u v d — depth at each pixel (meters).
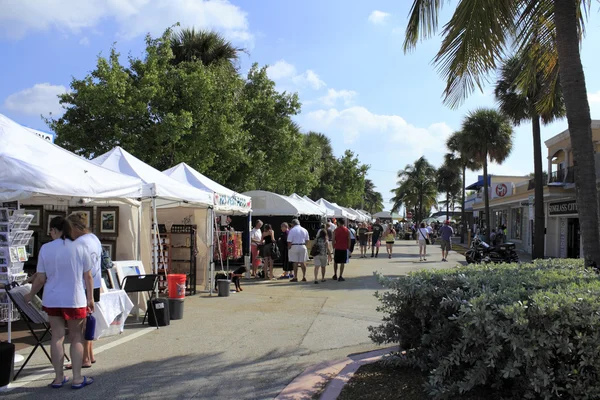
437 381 4.11
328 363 5.65
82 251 4.80
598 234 5.50
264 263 14.12
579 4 6.56
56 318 4.76
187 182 11.52
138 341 6.71
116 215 8.72
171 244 11.26
